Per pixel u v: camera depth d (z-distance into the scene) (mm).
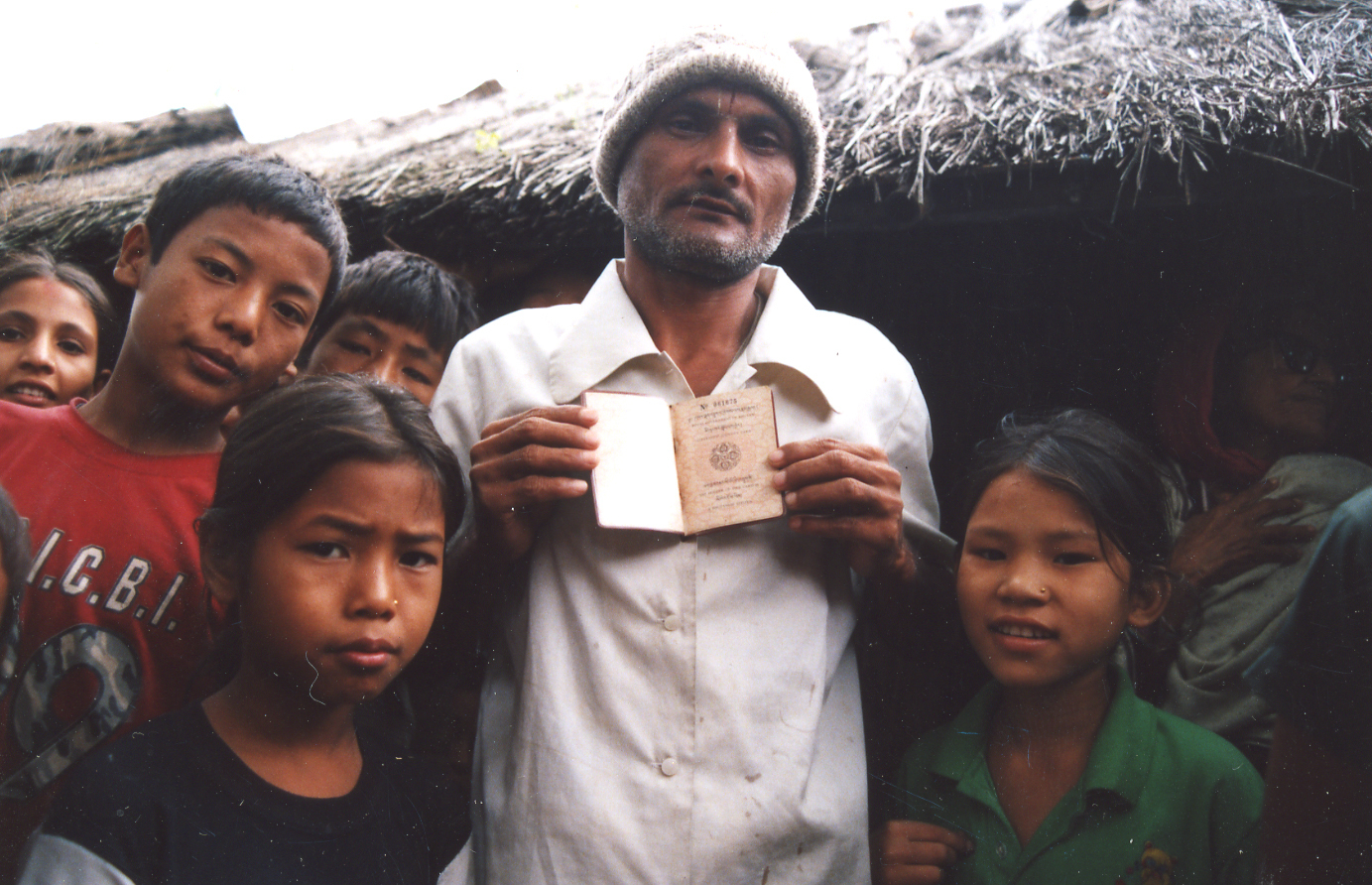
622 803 1357
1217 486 1937
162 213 1775
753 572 1462
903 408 1677
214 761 1196
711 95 1500
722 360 1623
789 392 1565
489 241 2760
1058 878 1428
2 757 1527
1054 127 2139
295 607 1228
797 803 1374
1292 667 1450
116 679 1593
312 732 1261
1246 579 1762
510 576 1552
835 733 1516
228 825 1150
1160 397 2066
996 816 1510
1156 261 2234
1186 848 1413
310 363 2246
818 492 1396
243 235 1722
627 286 1662
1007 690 1596
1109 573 1505
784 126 1548
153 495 1699
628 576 1445
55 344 2416
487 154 2840
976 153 2168
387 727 1701
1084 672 1532
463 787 1553
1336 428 1900
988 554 1561
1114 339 2295
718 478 1447
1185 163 2016
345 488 1244
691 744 1385
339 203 2842
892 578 1522
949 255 2586
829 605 1561
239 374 1729
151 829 1111
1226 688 1716
